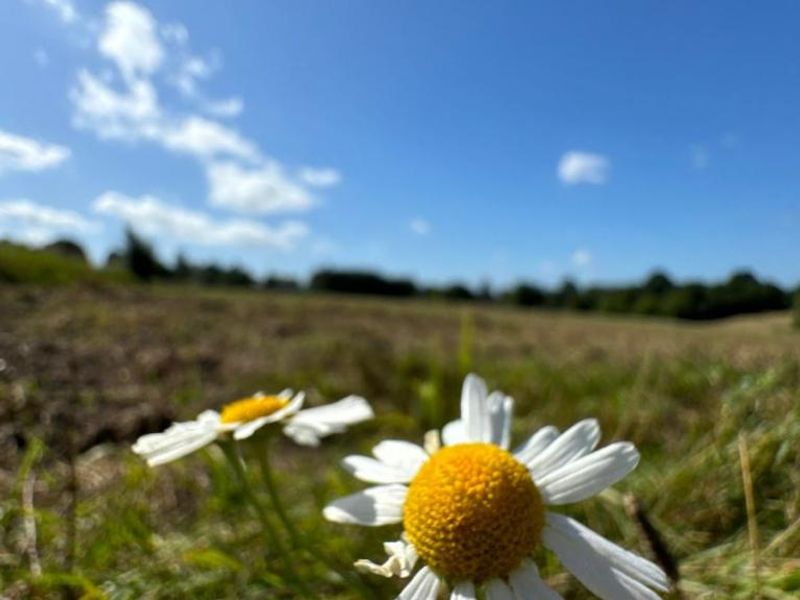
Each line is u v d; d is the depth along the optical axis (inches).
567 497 2.4
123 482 4.8
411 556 2.3
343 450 6.7
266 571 3.4
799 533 3.5
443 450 2.4
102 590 3.3
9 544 3.8
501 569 2.2
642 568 2.2
